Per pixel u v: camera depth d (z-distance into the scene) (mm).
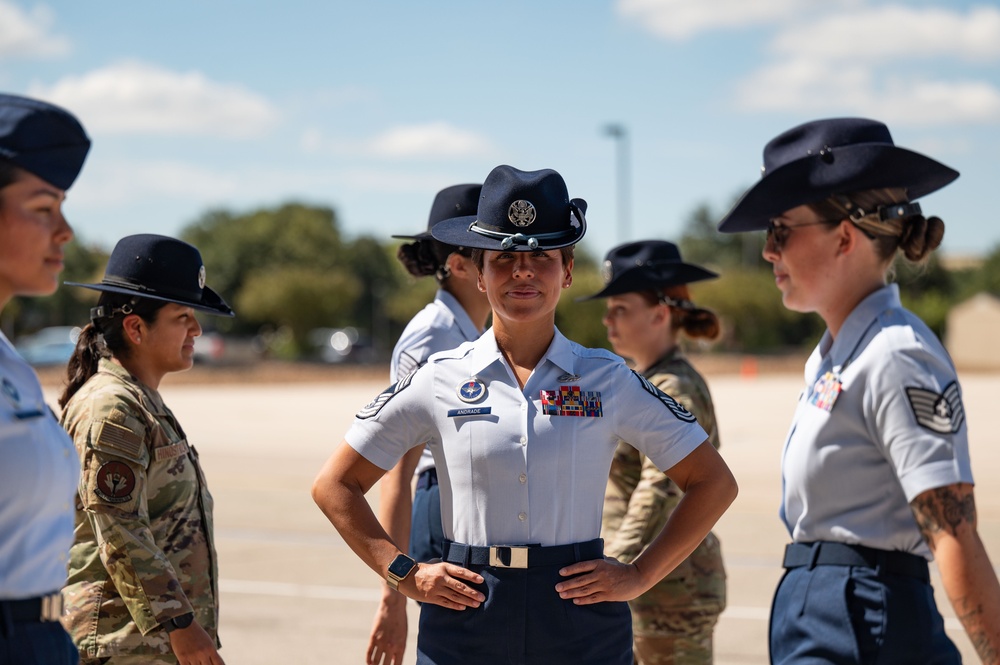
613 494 4066
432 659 2801
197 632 3170
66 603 3238
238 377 38719
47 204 2340
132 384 3352
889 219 2775
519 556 2721
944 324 59312
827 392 2738
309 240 89125
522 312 2797
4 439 2279
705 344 4566
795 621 2754
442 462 2852
